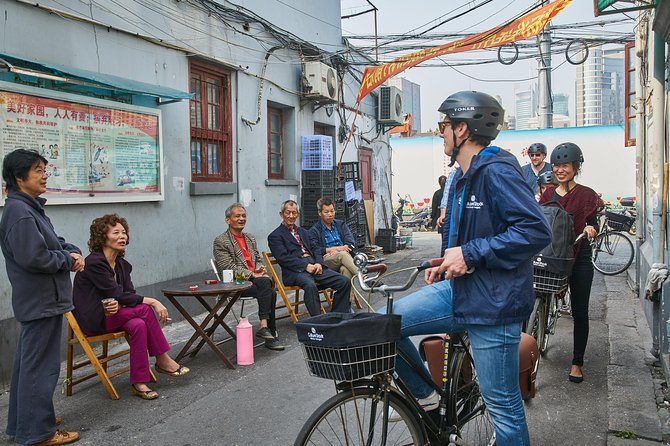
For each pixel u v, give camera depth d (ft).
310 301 20.99
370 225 44.65
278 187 31.58
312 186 34.06
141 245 21.80
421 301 9.42
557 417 13.32
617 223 33.94
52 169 17.80
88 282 15.14
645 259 22.08
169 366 16.10
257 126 29.43
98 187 19.52
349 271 23.13
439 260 8.48
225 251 20.58
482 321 8.40
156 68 22.43
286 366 17.61
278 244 21.88
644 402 13.96
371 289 9.06
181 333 21.93
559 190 16.22
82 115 18.81
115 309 14.93
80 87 18.92
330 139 34.94
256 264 21.47
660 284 15.89
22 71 15.90
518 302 8.38
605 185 84.69
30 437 12.20
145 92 19.81
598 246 34.55
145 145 21.54
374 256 39.34
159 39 22.56
